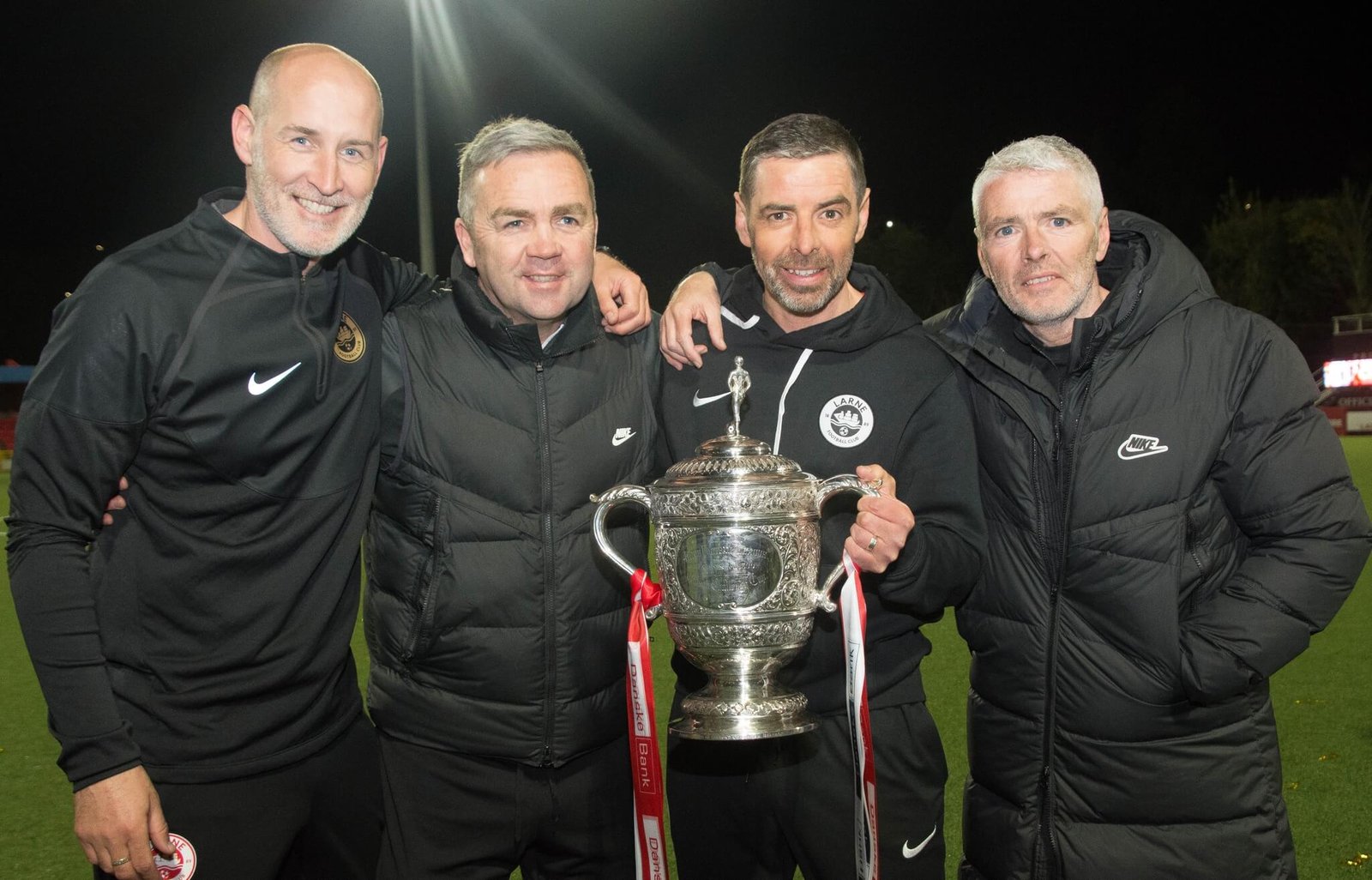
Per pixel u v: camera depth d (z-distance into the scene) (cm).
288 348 221
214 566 220
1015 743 250
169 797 219
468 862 246
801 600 216
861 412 253
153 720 220
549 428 241
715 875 262
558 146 233
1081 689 240
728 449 218
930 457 253
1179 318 238
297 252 222
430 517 238
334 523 230
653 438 261
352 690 247
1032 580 246
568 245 231
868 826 213
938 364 257
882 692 254
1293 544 232
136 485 220
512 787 244
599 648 247
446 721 241
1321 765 410
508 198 228
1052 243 238
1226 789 237
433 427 238
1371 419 2695
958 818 375
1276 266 3512
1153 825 240
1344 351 3114
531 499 240
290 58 221
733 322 266
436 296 251
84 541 214
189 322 213
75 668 207
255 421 218
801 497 213
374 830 246
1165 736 237
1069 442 240
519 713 241
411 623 241
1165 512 235
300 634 229
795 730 211
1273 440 233
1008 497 249
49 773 438
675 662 273
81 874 346
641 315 253
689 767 259
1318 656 568
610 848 256
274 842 228
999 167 245
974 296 258
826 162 239
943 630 645
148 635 221
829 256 241
